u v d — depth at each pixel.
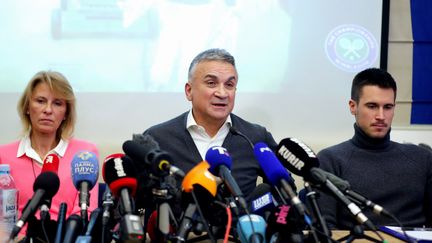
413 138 3.16
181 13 3.07
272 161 1.28
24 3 3.00
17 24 3.00
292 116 3.11
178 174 1.12
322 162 2.18
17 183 2.07
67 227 1.19
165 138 2.03
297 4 3.11
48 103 2.10
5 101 2.99
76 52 3.03
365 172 2.12
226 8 3.09
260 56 3.10
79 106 3.03
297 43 3.11
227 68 1.93
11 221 1.60
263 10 3.10
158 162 1.13
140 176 1.22
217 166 1.31
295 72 3.11
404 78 3.26
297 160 1.27
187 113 2.15
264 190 1.44
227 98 1.93
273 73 3.10
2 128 2.99
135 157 1.22
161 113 3.07
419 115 3.25
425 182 2.14
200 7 3.08
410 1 3.25
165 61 3.06
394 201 2.10
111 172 1.21
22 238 1.37
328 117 3.11
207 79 1.92
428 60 3.25
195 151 2.01
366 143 2.17
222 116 1.95
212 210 1.25
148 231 1.33
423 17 3.25
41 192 1.18
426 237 1.47
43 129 2.10
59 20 3.02
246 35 3.09
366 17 3.13
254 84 3.10
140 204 1.29
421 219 2.09
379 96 2.10
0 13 2.99
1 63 2.99
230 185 1.24
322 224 1.19
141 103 3.06
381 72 2.15
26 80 3.01
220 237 1.36
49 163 1.48
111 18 3.04
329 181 1.23
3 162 2.10
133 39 3.05
